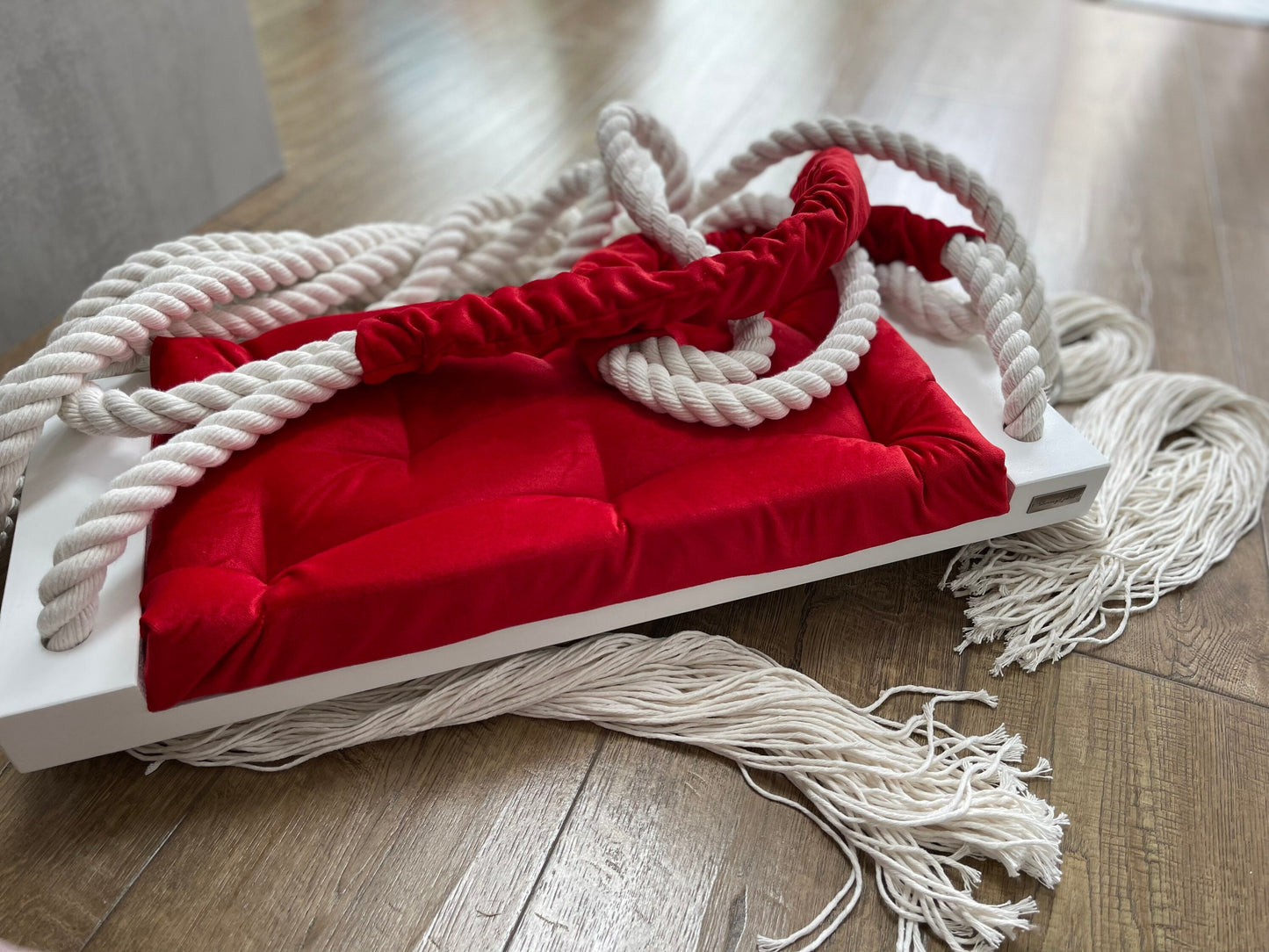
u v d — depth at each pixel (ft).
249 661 2.66
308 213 5.21
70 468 3.04
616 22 7.43
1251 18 8.01
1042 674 3.23
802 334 3.66
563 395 3.31
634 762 2.96
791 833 2.81
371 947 2.54
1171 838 2.82
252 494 2.96
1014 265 3.63
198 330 3.44
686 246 3.54
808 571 3.21
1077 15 8.00
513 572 2.77
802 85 6.65
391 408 3.25
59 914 2.56
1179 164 6.04
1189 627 3.39
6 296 4.13
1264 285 5.02
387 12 7.43
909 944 2.59
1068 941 2.61
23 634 2.62
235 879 2.65
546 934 2.57
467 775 2.91
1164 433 3.99
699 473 3.03
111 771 2.86
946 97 6.63
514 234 4.10
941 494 3.07
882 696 3.09
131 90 4.42
